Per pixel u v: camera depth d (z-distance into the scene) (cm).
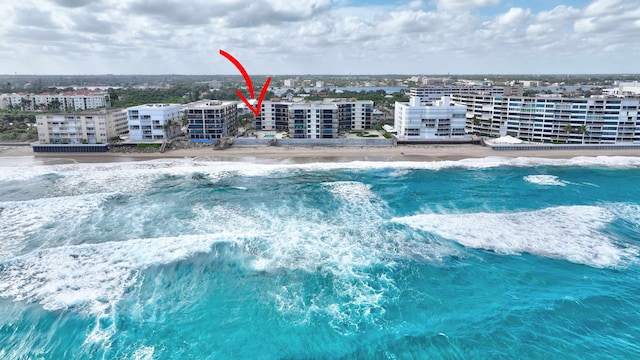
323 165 12006
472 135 15712
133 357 4147
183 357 4156
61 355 4178
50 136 14175
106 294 5159
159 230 7038
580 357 4131
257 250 6294
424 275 5638
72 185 9838
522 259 6056
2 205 8269
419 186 9794
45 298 5059
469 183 10081
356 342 4362
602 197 8938
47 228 7138
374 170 11475
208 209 8075
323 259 6038
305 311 4862
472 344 4316
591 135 14200
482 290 5297
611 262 5962
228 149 14000
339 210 8038
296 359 4125
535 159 12850
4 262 5859
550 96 15162
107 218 7594
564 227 7150
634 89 18162
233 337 4438
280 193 9175
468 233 6900
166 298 5103
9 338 4397
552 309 4878
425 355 4175
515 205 8338
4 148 14200
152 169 11469
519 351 4212
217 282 5456
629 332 4491
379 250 6325
